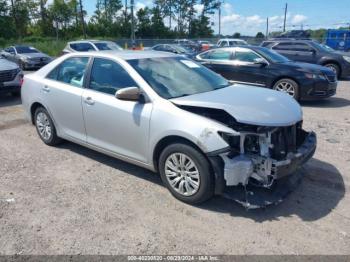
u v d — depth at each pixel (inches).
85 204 142.9
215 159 128.6
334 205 142.0
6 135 235.9
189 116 134.2
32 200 146.4
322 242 118.1
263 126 128.0
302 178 165.2
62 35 2501.2
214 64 377.7
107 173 173.0
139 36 2770.7
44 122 210.7
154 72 161.3
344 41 1097.4
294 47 545.3
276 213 136.0
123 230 125.1
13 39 1932.8
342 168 178.1
